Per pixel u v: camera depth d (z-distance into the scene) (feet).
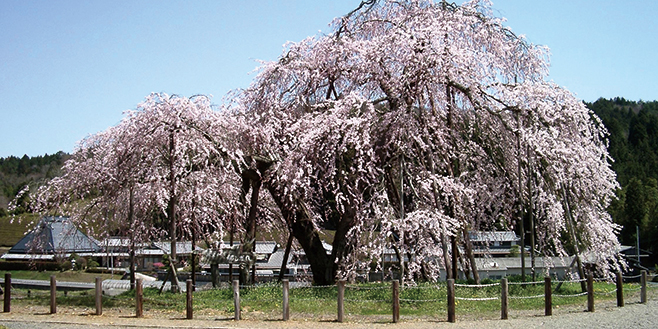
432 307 38.42
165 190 48.14
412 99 46.09
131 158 48.47
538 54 53.47
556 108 47.85
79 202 58.49
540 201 46.78
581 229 47.44
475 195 50.34
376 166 47.96
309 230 52.95
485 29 50.93
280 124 53.47
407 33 47.24
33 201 58.23
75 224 58.13
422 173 45.78
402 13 55.52
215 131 49.90
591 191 47.70
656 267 88.07
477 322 33.83
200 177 50.44
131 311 39.40
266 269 95.25
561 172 44.96
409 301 39.11
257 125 52.39
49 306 42.11
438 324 33.22
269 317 35.96
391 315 36.40
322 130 45.62
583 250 48.21
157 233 59.62
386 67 49.03
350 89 51.47
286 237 68.85
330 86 54.70
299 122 49.32
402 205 43.42
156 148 48.80
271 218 65.67
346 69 51.70
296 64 53.42
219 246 52.54
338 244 51.13
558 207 45.55
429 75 45.34
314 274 52.80
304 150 46.06
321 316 36.35
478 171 52.37
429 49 45.34
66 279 90.63
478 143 53.57
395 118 45.98
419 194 46.88
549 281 36.42
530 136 44.45
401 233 42.73
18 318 37.22
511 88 47.98
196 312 38.29
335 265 51.75
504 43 52.80
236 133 50.42
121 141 50.03
